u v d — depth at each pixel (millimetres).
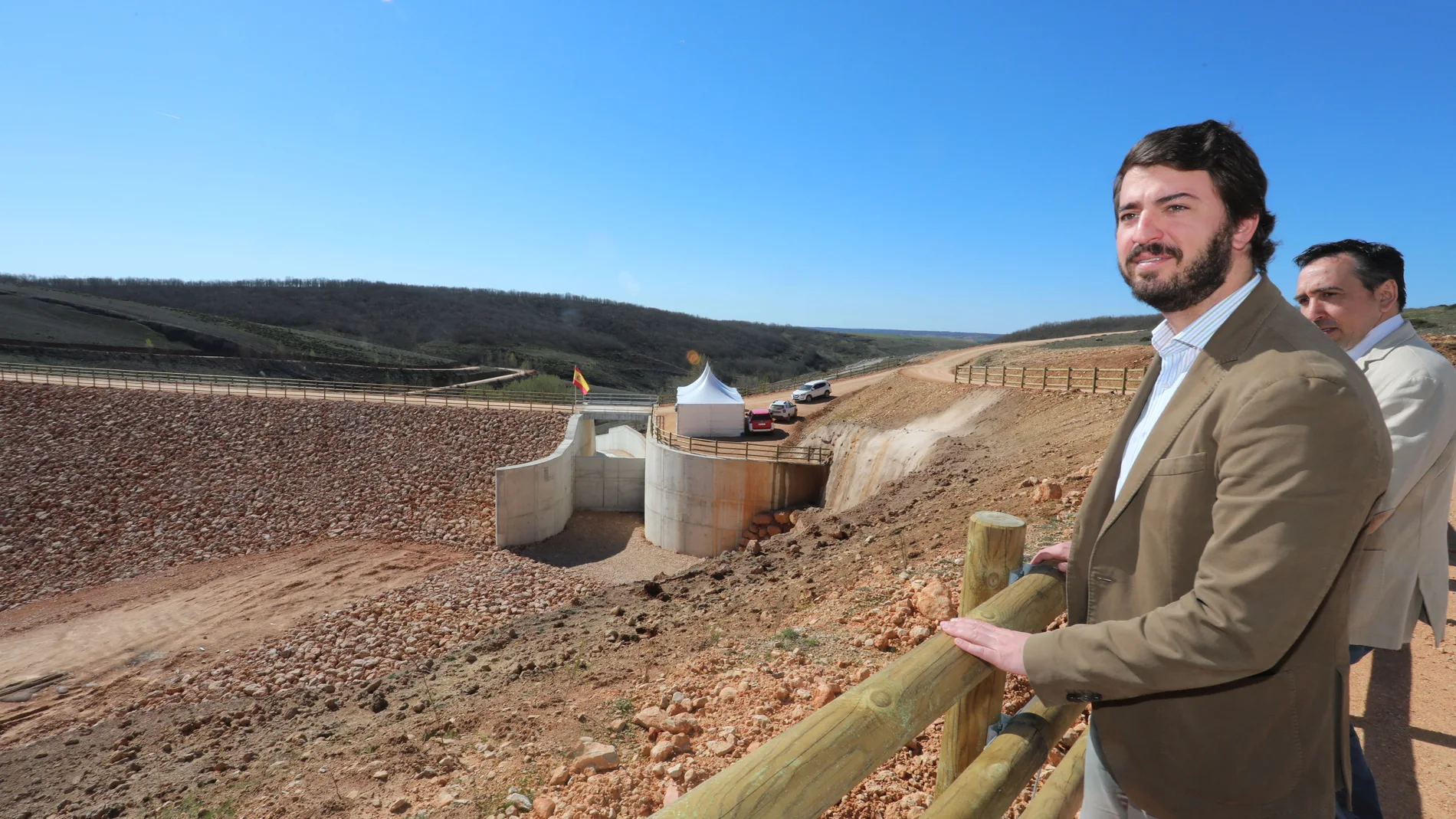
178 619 22234
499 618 20969
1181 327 1705
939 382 36719
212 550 28016
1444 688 4793
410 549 28422
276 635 20703
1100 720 1740
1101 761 1811
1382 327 2914
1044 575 2439
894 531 13750
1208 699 1527
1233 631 1265
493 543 29312
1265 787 1505
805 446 34906
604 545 31250
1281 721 1484
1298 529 1235
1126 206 1663
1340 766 1590
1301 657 1469
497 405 42500
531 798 5492
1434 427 2438
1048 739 2574
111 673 18828
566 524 33125
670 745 5762
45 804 10578
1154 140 1600
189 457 34250
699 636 9781
